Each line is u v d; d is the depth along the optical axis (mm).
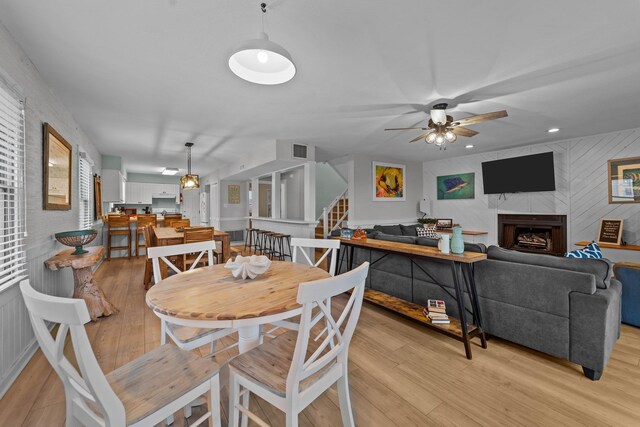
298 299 961
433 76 2500
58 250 2896
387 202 6660
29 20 1747
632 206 4258
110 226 5590
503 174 5582
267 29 1842
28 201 2170
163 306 1243
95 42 1984
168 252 1965
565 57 2203
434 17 1732
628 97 2992
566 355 1964
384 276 3254
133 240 6105
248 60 1554
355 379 1873
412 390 1762
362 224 6215
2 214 1862
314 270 1922
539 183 5086
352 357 2148
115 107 3227
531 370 1982
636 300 2617
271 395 1119
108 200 6180
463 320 2166
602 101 3102
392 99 3016
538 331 2094
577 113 3514
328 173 9406
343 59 2211
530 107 3285
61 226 3047
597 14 1708
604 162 4508
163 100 3025
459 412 1575
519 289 2197
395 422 1496
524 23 1794
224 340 2379
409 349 2270
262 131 4273
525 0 1596
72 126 3514
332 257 2311
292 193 8172
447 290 2631
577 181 4793
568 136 4711
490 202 5965
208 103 3109
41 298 813
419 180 7293
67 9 1647
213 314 1156
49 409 1568
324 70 2381
